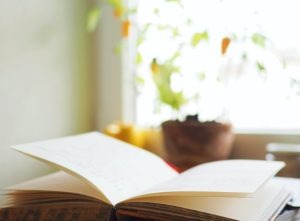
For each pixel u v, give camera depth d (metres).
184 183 0.65
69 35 1.10
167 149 0.98
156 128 1.14
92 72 1.19
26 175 0.99
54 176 0.73
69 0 1.10
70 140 0.75
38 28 1.01
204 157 0.96
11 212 0.65
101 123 1.20
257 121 1.09
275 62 1.07
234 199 0.65
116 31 1.17
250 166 0.73
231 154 1.08
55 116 1.06
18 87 0.96
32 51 1.00
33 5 1.00
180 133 0.96
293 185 0.81
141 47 1.16
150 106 1.18
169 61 1.06
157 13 1.12
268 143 1.05
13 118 0.95
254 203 0.65
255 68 1.07
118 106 1.18
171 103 1.04
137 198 0.61
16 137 0.96
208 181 0.65
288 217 0.67
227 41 0.98
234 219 0.56
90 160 0.70
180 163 0.97
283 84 1.06
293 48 1.05
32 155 0.65
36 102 1.01
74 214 0.62
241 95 1.10
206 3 1.09
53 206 0.65
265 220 0.60
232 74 1.10
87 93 1.17
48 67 1.04
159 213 0.59
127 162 0.74
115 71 1.18
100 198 0.63
